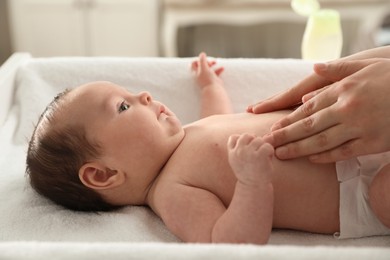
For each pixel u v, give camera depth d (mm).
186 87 1237
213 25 2955
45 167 938
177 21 2732
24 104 1201
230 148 802
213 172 895
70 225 886
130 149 924
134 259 624
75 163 925
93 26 2746
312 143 816
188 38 2977
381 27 2705
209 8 2709
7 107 1213
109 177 930
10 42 2922
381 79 795
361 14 2762
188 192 881
